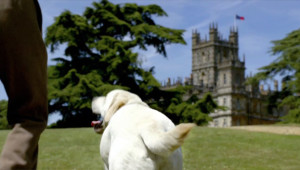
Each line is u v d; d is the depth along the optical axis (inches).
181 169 130.8
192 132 714.2
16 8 68.6
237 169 445.1
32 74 70.0
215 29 4798.2
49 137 672.4
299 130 801.6
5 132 757.9
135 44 1496.1
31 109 70.4
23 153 66.4
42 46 72.2
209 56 4768.7
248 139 655.1
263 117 4296.3
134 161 121.7
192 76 4589.1
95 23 1577.3
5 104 1557.6
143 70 1466.5
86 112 1455.5
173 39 1529.3
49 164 470.9
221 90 4175.7
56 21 1443.2
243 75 4256.9
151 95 1513.3
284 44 1871.3
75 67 1507.1
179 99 1534.2
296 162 497.7
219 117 4131.4
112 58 1428.4
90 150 565.3
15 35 68.3
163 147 114.5
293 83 1776.6
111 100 159.6
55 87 1439.5
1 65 68.8
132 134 125.6
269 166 469.1
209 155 526.3
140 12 1642.5
